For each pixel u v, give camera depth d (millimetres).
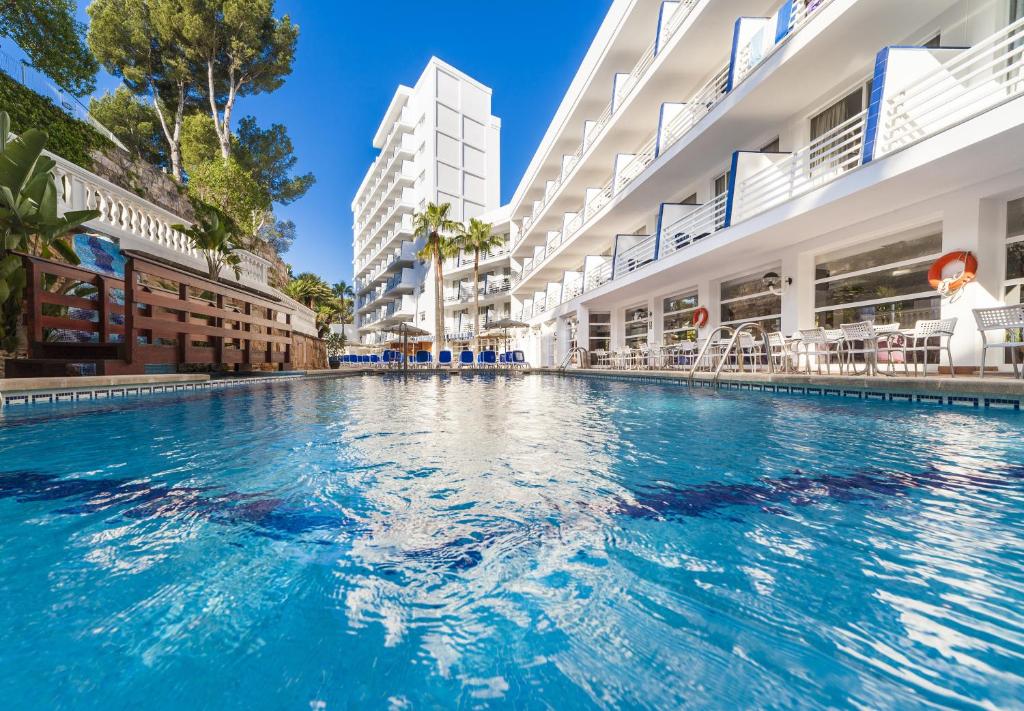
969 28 7066
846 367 9180
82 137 12297
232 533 1881
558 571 1562
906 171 6336
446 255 31812
